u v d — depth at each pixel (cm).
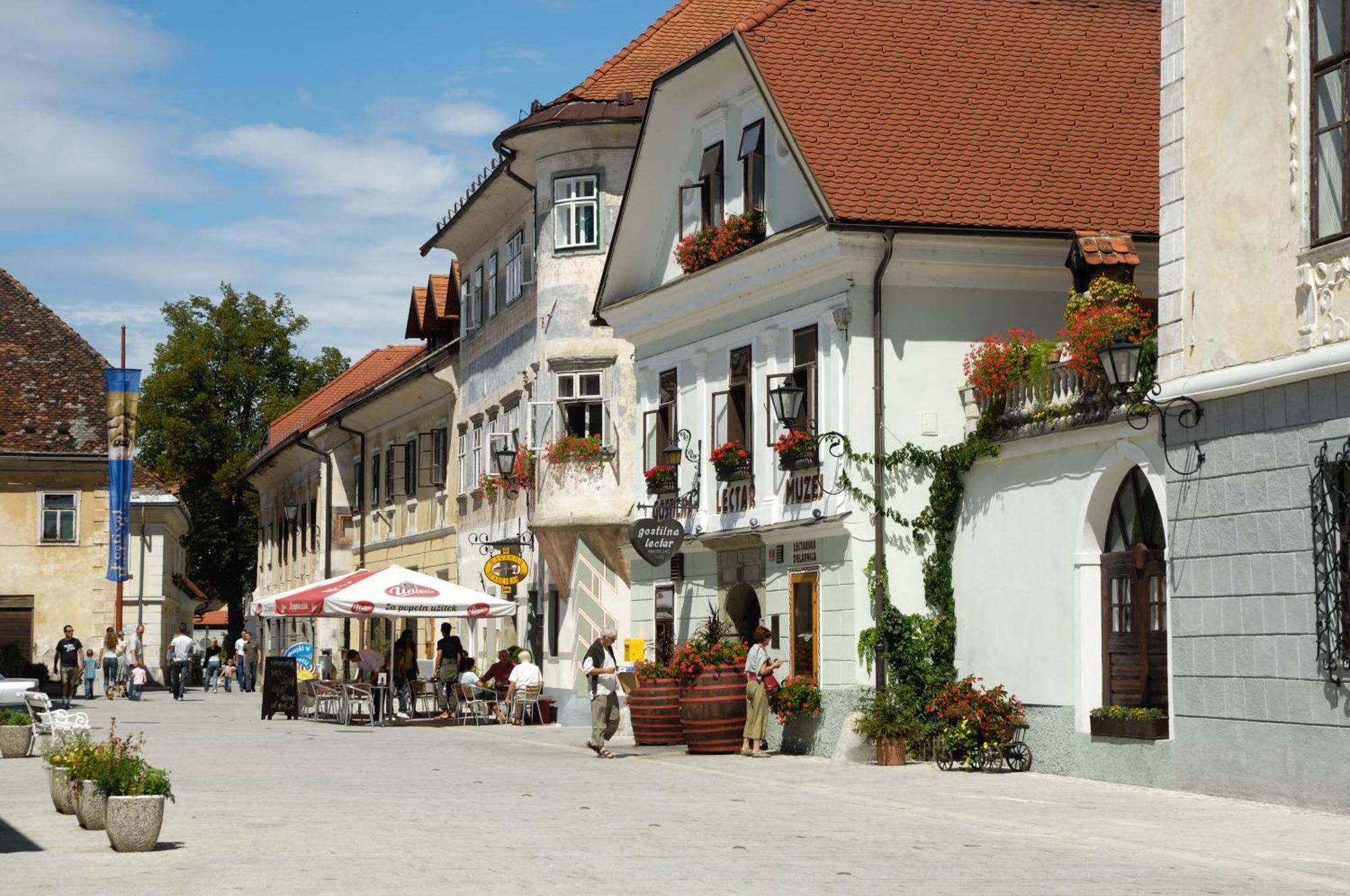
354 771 2436
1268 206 1911
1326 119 1841
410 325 5684
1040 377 2384
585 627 3744
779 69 2809
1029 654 2400
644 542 3017
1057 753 2300
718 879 1309
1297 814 1800
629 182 3347
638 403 3425
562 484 3778
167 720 3997
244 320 8606
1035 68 2938
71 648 5112
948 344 2666
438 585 3906
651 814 1814
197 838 1591
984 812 1836
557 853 1472
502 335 4381
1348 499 1798
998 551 2483
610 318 3484
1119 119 2870
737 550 3019
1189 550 2041
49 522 5731
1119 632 2230
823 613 2717
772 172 2934
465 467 4806
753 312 2984
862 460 2614
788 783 2211
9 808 1911
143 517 6769
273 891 1239
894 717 2505
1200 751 2017
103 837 1611
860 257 2628
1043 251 2698
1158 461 2123
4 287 6256
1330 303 1819
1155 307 2455
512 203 4281
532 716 3812
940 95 2842
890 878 1321
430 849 1495
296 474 7162
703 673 2775
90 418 5847
